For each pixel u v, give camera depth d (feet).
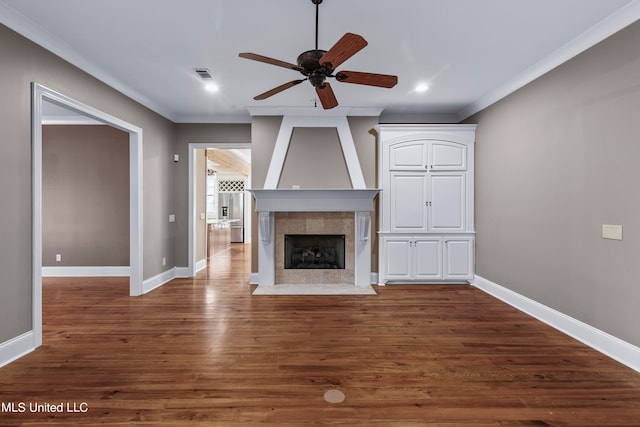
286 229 15.84
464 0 7.47
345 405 6.27
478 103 14.62
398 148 15.34
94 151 17.42
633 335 7.75
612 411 6.09
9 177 7.97
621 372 7.49
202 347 8.79
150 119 14.92
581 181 9.26
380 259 15.53
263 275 15.39
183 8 7.79
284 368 7.67
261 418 5.88
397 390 6.77
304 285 15.53
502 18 8.20
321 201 14.96
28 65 8.50
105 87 11.74
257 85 12.78
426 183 15.37
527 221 11.62
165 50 9.96
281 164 15.55
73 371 7.49
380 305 12.57
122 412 6.04
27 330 8.45
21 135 8.28
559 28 8.65
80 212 17.46
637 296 7.66
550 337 9.49
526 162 11.66
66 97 9.80
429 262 15.42
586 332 9.05
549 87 10.48
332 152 15.72
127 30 8.82
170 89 13.23
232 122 17.29
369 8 7.79
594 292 8.84
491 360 8.08
